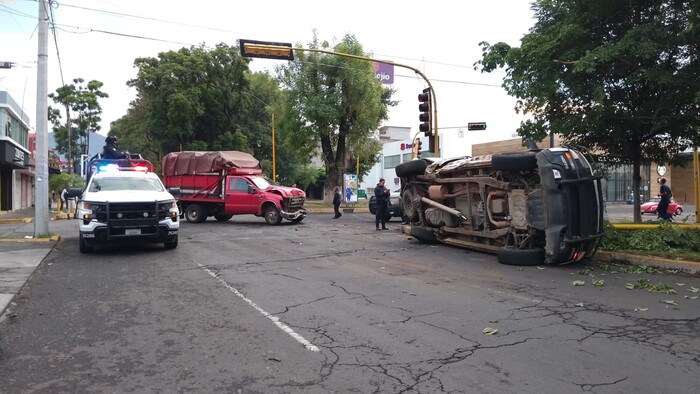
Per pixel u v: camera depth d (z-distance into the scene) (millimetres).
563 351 5426
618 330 6156
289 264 11172
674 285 8734
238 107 47688
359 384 4602
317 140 34406
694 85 11125
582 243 10281
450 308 7266
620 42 10922
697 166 17172
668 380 4633
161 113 44656
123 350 5547
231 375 4828
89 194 12742
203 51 45469
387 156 66562
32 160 40469
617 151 14617
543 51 12055
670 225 12594
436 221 13891
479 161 12234
